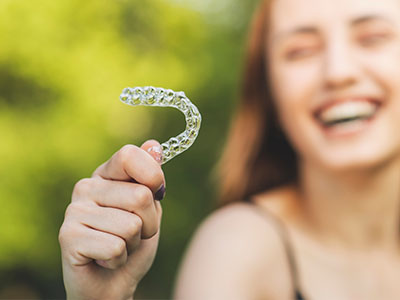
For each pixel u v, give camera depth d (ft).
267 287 5.62
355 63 5.56
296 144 6.03
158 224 3.40
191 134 3.33
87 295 3.39
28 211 17.93
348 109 5.61
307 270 5.85
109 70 18.33
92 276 3.36
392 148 5.73
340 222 6.07
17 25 17.75
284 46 5.86
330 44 5.59
